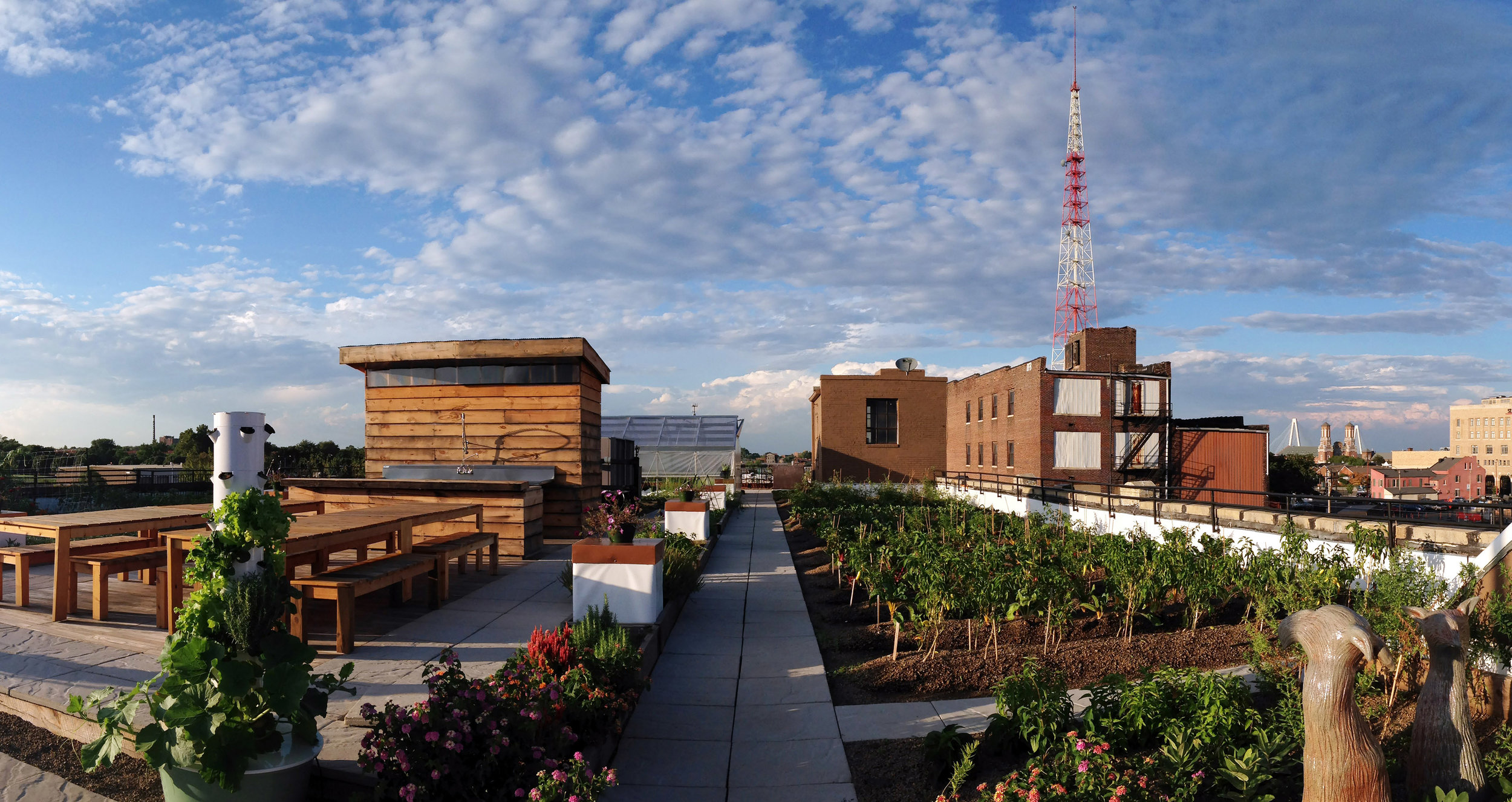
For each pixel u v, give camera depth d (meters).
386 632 7.54
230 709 3.78
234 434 4.67
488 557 12.12
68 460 31.61
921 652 7.65
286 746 4.10
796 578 12.23
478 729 4.04
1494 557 5.73
